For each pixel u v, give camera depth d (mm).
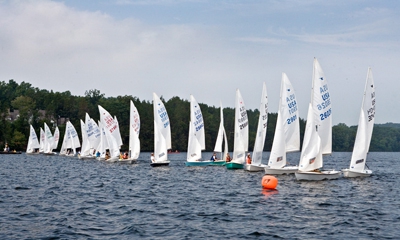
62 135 144625
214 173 52375
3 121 142750
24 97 158000
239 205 28875
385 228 22641
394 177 49719
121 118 150125
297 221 24094
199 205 28891
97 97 176000
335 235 21266
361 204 29391
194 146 63438
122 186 39219
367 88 42594
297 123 49875
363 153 43469
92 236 20922
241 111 58438
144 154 131000
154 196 32906
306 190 35688
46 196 32406
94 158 92625
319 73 43969
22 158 96875
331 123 44719
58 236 20844
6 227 22422
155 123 62219
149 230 22031
